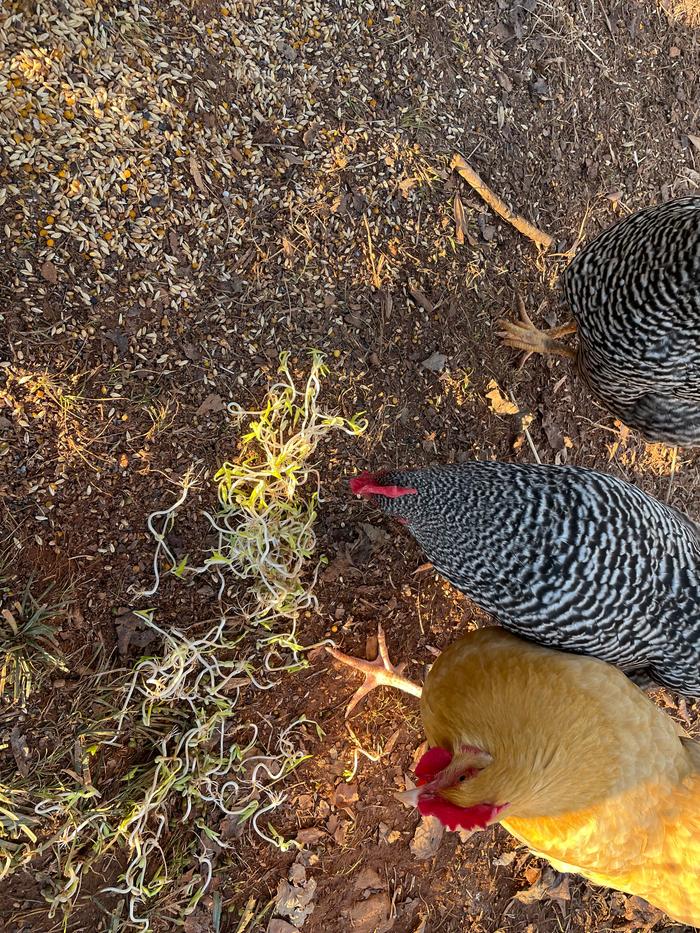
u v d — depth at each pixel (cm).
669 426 70
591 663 62
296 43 70
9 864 63
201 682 70
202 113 67
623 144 88
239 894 72
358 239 74
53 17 61
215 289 68
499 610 63
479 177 79
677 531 66
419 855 79
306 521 72
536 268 83
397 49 75
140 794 67
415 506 59
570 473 63
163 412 67
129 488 66
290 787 74
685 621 63
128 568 67
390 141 75
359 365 74
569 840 60
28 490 63
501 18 80
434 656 80
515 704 59
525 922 85
